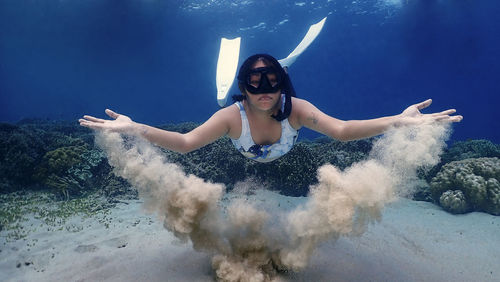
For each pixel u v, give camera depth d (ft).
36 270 11.50
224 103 15.60
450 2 101.65
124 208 20.33
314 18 129.70
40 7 112.06
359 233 8.89
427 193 24.67
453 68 153.69
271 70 8.79
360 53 173.06
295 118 10.09
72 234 15.48
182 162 26.02
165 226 9.66
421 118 8.00
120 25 128.26
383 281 10.49
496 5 99.76
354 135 8.82
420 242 14.84
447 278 11.12
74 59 166.20
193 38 145.48
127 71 187.52
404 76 179.32
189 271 10.87
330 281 10.25
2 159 26.12
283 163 25.08
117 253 12.71
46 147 28.89
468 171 22.74
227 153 26.81
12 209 19.67
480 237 16.02
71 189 23.82
